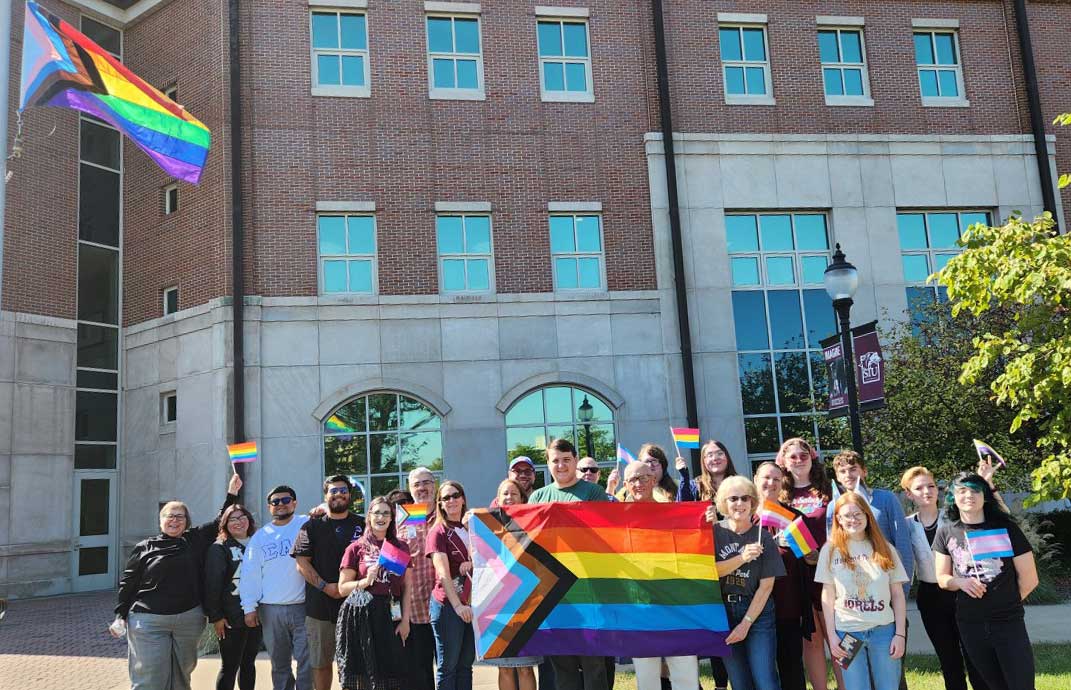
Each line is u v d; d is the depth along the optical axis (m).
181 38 19.72
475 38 19.75
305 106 18.64
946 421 13.66
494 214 18.97
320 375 17.78
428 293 18.45
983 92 21.25
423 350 18.20
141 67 20.52
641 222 19.38
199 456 17.91
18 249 19.19
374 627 6.88
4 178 8.75
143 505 19.52
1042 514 16.44
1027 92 21.25
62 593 19.00
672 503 6.79
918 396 13.81
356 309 18.09
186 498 18.11
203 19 19.28
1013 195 20.80
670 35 20.25
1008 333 10.12
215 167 18.59
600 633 6.56
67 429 19.50
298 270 18.09
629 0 20.22
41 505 18.92
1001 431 13.67
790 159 20.11
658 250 19.27
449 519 7.53
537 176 19.22
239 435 17.16
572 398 18.66
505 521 6.86
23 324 19.08
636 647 6.48
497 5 19.73
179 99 19.58
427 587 7.54
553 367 18.55
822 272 19.97
